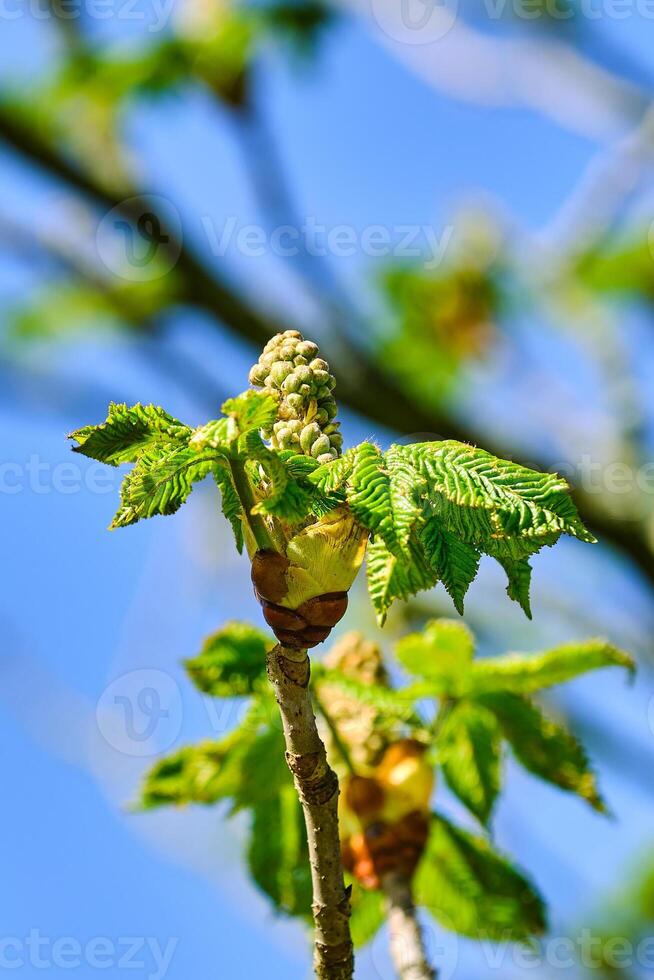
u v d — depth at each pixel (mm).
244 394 3051
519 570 3318
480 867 4930
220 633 4797
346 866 4441
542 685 4773
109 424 3289
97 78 8711
